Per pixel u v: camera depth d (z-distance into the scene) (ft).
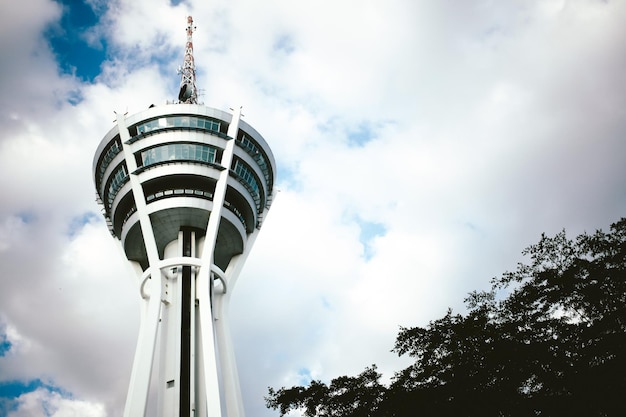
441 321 160.15
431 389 146.82
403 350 159.84
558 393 135.54
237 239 270.26
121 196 265.75
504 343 142.82
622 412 124.36
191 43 327.88
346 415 159.63
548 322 146.92
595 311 142.61
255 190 281.74
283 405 167.02
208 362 218.38
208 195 262.47
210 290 248.93
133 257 269.44
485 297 162.81
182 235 258.98
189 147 265.95
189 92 305.53
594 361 133.59
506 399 137.90
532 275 156.76
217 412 207.62
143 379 210.18
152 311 227.61
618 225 150.41
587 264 145.79
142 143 266.98
